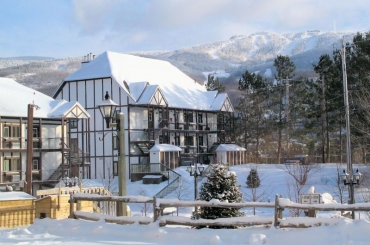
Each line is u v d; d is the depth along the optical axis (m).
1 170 46.72
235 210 18.61
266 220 15.53
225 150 73.25
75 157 53.38
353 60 60.78
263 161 81.19
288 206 15.16
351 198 33.38
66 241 15.62
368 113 49.59
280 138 80.06
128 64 70.94
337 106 65.31
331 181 51.56
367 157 55.06
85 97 65.88
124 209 18.97
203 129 75.19
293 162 61.88
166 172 59.34
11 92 52.03
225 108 77.00
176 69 83.19
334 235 13.96
